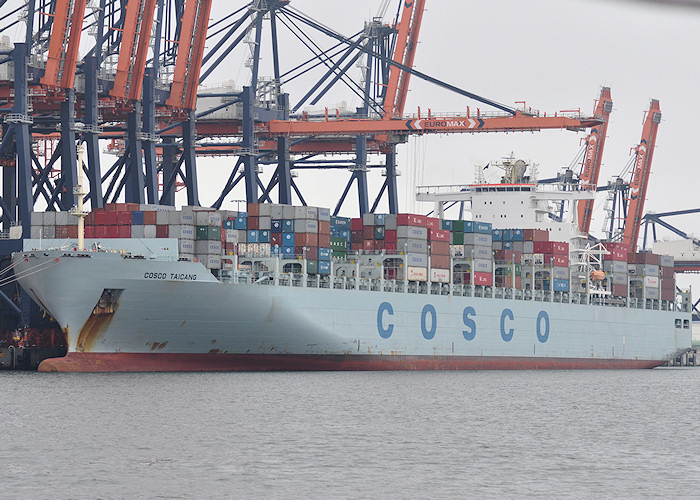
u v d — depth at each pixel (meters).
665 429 184.12
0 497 126.62
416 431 175.12
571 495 130.75
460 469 144.62
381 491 131.50
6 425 172.12
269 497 127.75
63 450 152.50
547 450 160.12
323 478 137.75
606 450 161.12
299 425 177.50
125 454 150.38
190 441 160.62
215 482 134.62
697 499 129.12
